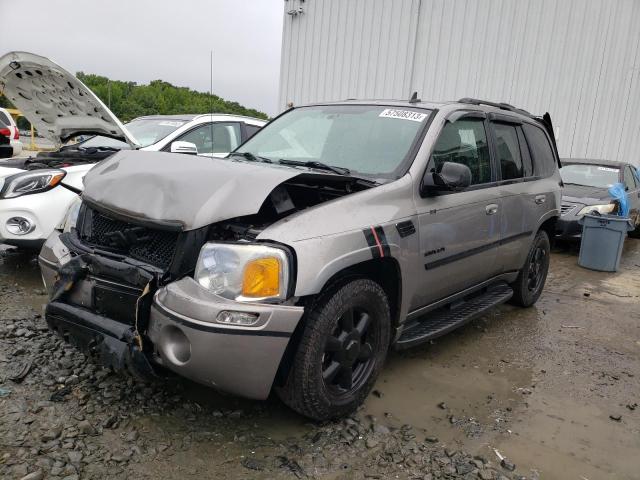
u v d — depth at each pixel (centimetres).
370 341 314
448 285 381
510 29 1295
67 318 287
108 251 292
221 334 243
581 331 498
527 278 528
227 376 253
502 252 446
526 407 343
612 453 297
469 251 391
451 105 405
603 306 590
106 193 301
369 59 1488
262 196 267
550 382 383
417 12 1405
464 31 1348
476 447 292
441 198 358
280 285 252
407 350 421
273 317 248
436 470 267
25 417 280
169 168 303
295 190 326
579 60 1227
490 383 374
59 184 510
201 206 265
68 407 292
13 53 474
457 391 358
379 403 332
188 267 262
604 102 1211
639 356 446
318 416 286
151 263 274
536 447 297
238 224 279
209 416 296
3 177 501
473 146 413
